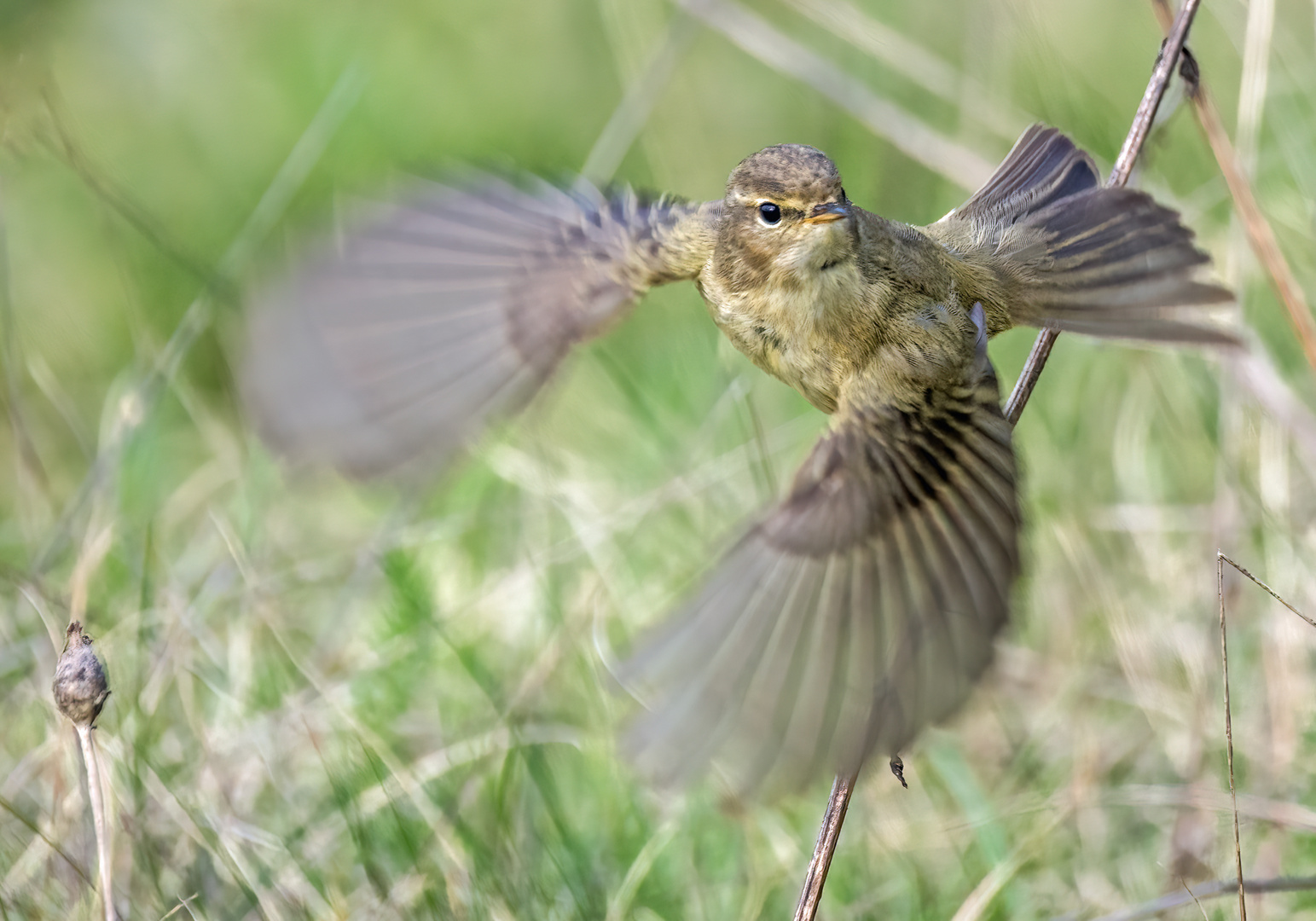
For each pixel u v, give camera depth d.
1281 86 13.04
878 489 6.36
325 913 9.13
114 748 9.42
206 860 9.41
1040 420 12.26
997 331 7.70
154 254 15.98
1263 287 12.11
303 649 11.43
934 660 6.04
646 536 12.02
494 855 9.51
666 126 15.72
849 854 9.84
